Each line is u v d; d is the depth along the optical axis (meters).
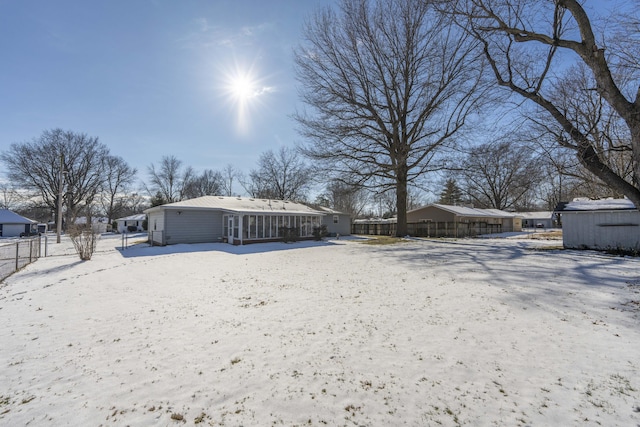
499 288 6.53
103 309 5.74
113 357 3.74
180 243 19.53
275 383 3.07
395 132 21.66
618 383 2.89
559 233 31.58
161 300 6.34
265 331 4.48
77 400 2.86
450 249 14.84
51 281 8.48
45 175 40.53
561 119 6.31
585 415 2.45
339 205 50.69
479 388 2.88
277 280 8.20
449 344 3.86
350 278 8.22
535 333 4.12
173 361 3.61
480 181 44.09
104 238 28.77
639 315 4.66
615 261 9.84
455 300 5.77
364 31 20.25
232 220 20.06
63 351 3.93
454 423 2.40
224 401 2.80
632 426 2.30
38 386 3.12
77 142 42.38
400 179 23.09
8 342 4.23
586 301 5.45
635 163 4.87
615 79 7.17
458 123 20.34
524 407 2.57
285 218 22.70
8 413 2.67
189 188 52.59
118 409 2.72
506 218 37.16
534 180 10.33
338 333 4.34
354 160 22.66
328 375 3.20
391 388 2.92
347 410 2.61
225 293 6.85
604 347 3.65
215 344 4.06
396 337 4.14
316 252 15.03
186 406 2.74
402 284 7.29
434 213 30.66
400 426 2.39
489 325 4.45
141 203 60.12
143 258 13.28
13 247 16.12
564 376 3.04
